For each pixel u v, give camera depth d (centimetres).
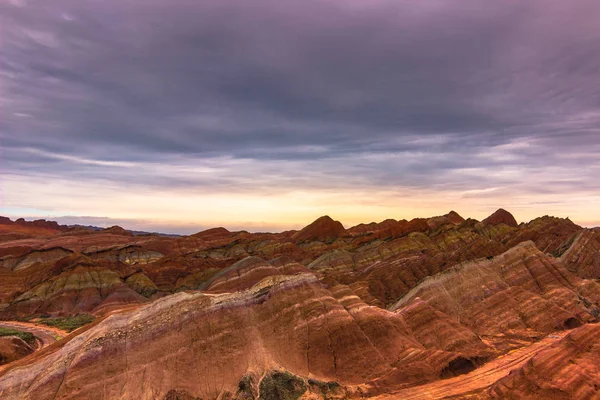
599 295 9912
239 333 6800
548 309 9138
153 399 5719
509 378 5800
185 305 6975
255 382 6066
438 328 7931
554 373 5569
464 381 6475
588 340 6084
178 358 6244
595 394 5203
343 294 8256
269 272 9675
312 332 7056
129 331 6425
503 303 9462
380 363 6794
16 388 5675
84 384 5647
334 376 6531
